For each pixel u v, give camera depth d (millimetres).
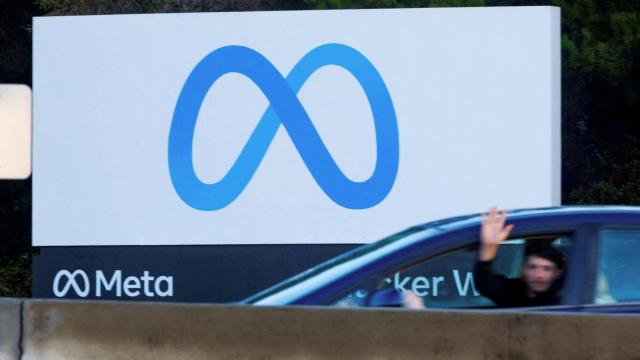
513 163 49312
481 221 24047
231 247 50656
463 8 49594
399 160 49719
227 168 50844
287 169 50438
